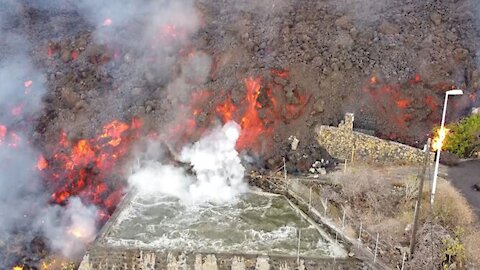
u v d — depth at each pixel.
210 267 22.41
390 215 23.86
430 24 34.06
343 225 23.73
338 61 31.25
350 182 25.33
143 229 24.14
